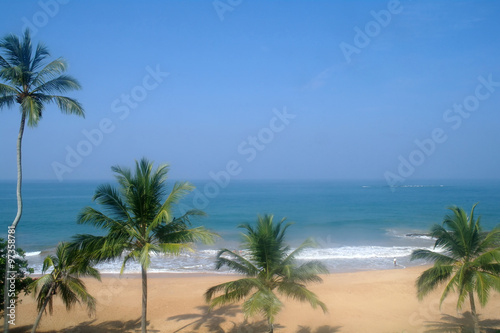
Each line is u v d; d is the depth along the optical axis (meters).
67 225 57.53
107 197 13.91
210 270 30.80
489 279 13.21
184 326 18.22
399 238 48.06
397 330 17.23
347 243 44.50
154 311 20.38
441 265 14.52
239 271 14.53
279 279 14.68
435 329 16.98
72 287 14.98
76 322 18.73
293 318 19.16
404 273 28.42
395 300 21.77
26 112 13.31
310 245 14.62
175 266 31.97
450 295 22.03
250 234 14.68
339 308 20.56
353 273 28.58
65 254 14.96
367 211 77.75
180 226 14.77
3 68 13.65
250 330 17.70
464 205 86.25
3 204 89.50
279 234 15.85
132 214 14.98
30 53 14.41
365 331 17.33
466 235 14.48
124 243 13.84
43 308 14.76
